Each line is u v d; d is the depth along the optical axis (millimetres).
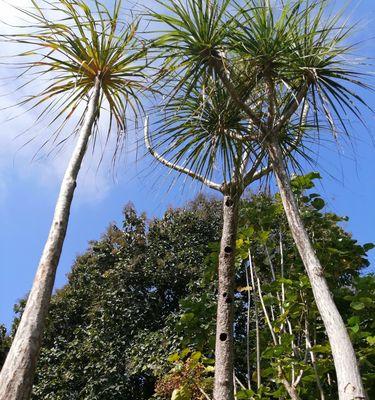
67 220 2887
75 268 12484
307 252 3023
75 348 10422
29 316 2434
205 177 3816
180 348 8586
